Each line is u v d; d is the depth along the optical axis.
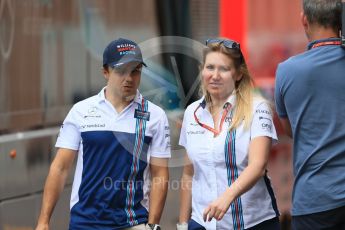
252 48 32.62
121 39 16.78
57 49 24.92
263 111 16.14
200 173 16.48
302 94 16.33
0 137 22.94
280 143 30.59
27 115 23.88
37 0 24.31
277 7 34.78
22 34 23.84
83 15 25.66
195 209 16.61
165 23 27.67
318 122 16.23
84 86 25.72
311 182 16.30
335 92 16.12
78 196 16.91
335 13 16.28
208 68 16.30
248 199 16.19
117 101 16.78
